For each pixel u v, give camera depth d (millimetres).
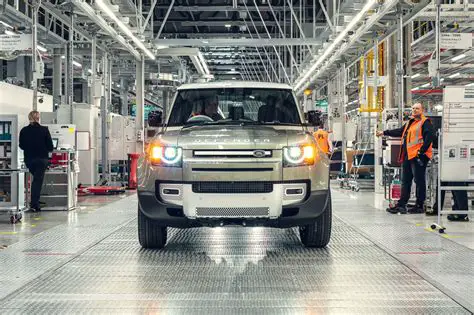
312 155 6102
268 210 5898
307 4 28828
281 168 5922
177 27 34844
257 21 31859
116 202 12797
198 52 22688
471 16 14500
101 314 3943
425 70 25734
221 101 7047
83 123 16047
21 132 10562
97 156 16812
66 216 9984
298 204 5988
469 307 4066
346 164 18219
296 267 5496
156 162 6062
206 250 6484
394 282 4879
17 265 5625
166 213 6031
